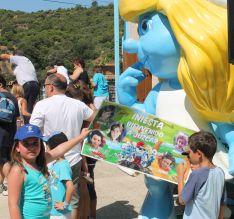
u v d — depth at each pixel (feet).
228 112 12.89
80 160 14.93
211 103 12.67
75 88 17.24
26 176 9.75
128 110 13.07
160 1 13.16
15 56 30.89
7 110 20.08
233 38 9.70
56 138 13.23
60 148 11.78
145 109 14.85
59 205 13.02
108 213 18.66
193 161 11.03
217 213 10.70
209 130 13.48
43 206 9.96
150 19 13.91
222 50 12.02
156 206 14.56
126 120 13.10
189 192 10.66
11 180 9.66
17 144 9.90
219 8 12.42
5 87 21.56
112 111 13.08
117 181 23.04
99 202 20.01
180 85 13.98
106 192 21.34
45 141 13.44
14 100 20.71
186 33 12.35
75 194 14.82
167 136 13.12
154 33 13.56
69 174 13.30
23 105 26.73
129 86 15.08
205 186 10.53
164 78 14.12
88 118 15.28
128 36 29.01
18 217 9.46
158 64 13.78
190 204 10.78
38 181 9.89
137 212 18.72
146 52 13.82
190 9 12.53
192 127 13.41
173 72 13.80
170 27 13.34
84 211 16.47
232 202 15.94
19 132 9.87
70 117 14.74
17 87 26.94
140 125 13.14
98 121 13.03
